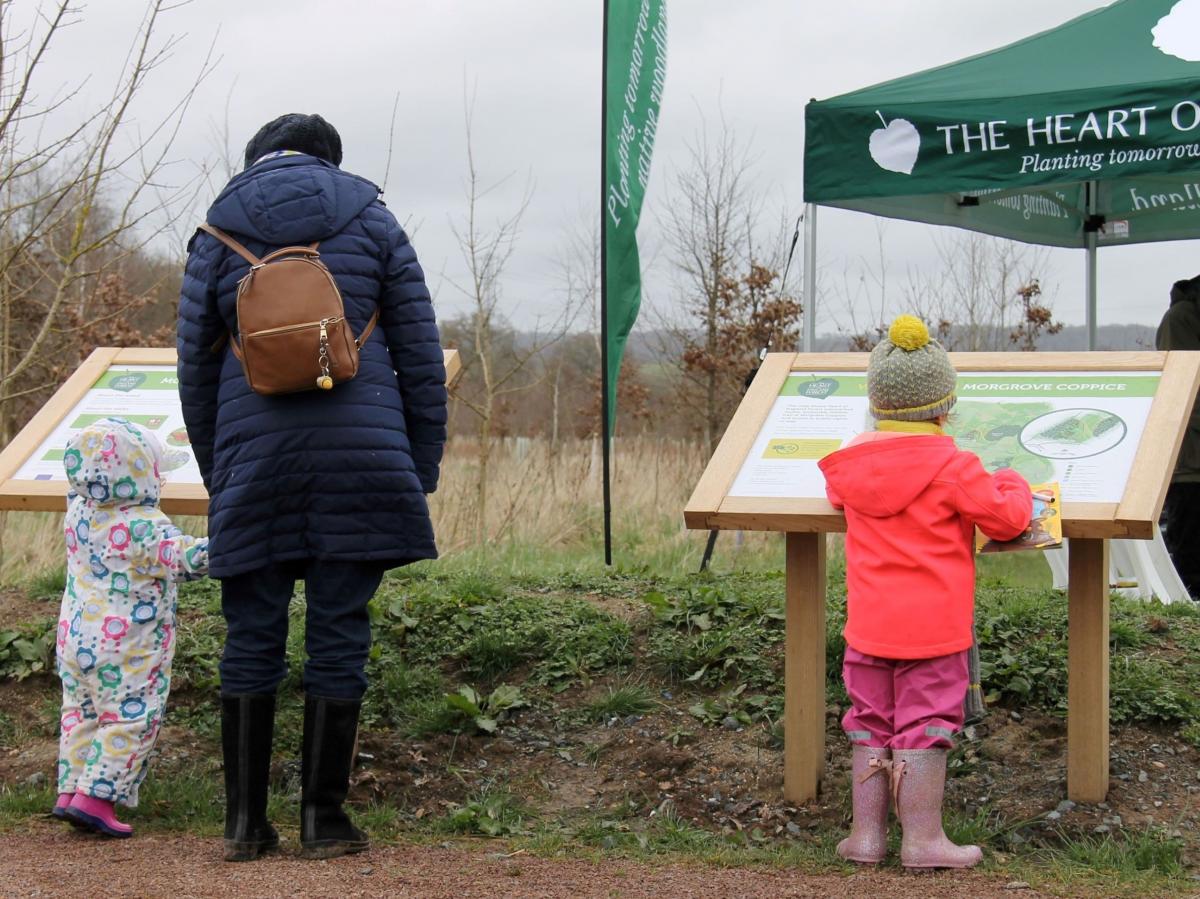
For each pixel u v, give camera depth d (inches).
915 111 254.1
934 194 279.1
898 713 140.9
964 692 140.2
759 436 163.6
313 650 140.3
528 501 410.6
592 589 241.1
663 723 188.1
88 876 129.5
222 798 169.6
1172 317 293.0
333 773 140.9
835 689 188.7
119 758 151.5
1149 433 148.3
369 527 137.2
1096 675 154.6
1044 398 158.7
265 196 139.4
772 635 204.8
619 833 156.9
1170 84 235.8
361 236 139.9
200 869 133.1
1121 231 350.3
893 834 149.9
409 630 214.1
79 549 156.3
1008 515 135.4
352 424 136.8
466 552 351.9
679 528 410.3
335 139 151.9
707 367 526.3
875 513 139.9
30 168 273.9
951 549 138.0
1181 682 185.3
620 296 216.1
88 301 382.6
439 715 188.7
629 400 644.1
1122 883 133.4
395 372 143.3
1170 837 147.1
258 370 133.6
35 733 190.1
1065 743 170.9
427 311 143.5
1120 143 239.6
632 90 218.8
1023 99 246.2
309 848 139.9
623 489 451.8
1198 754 167.5
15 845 146.9
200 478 175.3
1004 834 151.8
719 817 163.5
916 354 139.9
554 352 603.5
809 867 140.6
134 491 156.0
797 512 150.6
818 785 163.3
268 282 133.7
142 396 193.0
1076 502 142.6
